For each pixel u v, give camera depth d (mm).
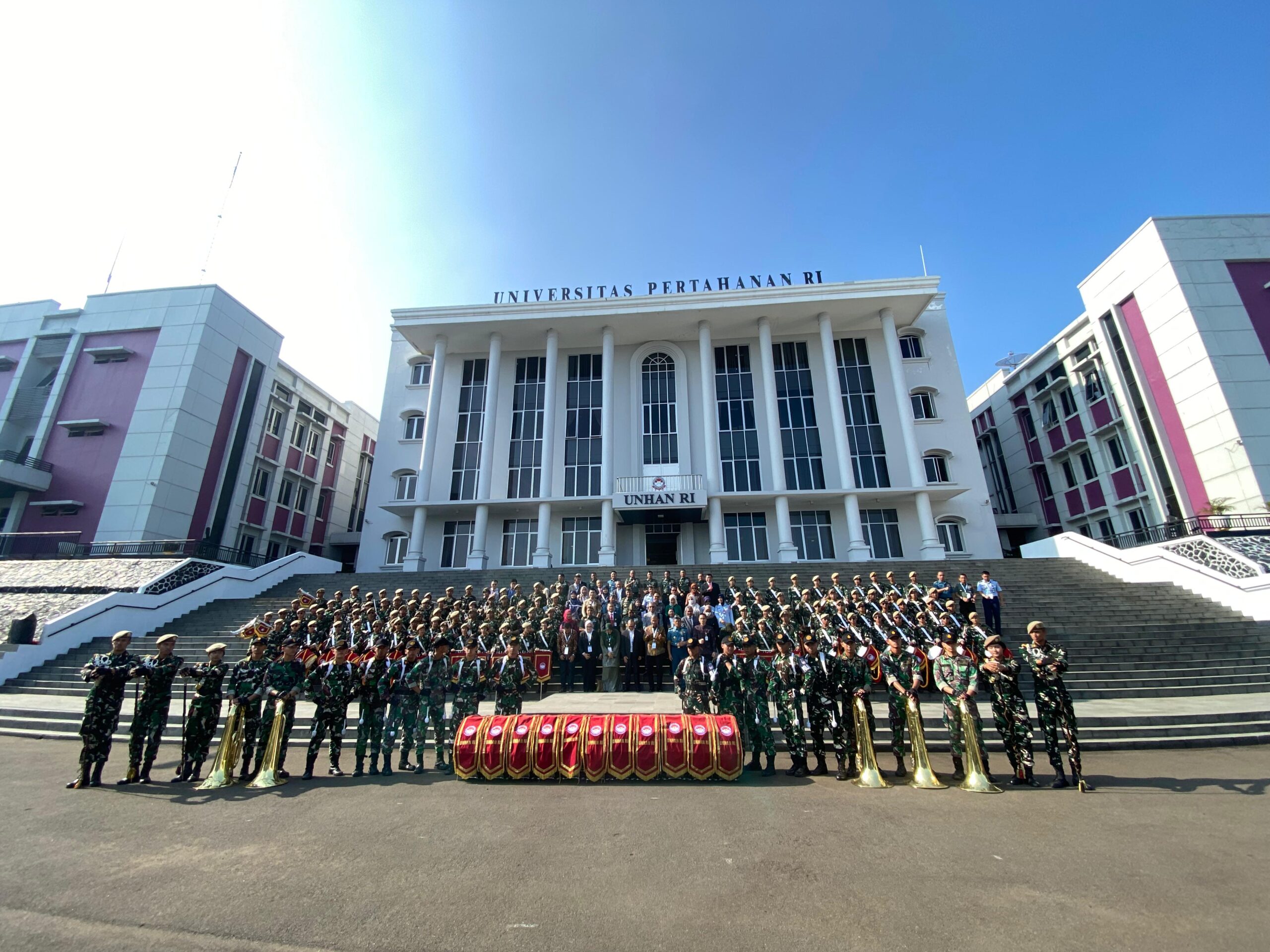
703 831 5469
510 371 30391
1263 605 14266
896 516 26734
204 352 28609
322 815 6016
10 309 30547
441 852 4984
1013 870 4496
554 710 9469
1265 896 4004
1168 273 24391
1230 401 22266
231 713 7469
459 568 27484
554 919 3789
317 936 3578
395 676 8156
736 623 12141
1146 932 3545
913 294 26344
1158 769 7551
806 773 7492
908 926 3652
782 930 3631
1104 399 28125
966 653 7379
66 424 26969
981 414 38719
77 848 5082
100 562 20812
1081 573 18875
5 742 9664
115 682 7461
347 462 40344
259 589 21141
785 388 29078
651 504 25344
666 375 29859
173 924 3727
